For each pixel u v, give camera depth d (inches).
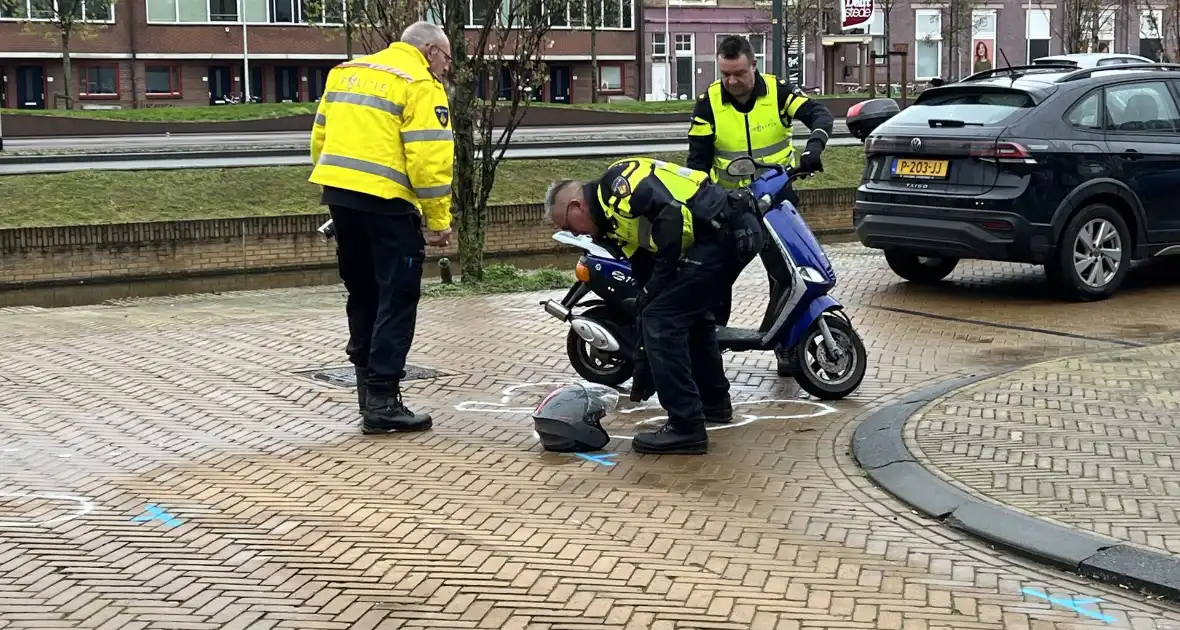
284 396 298.7
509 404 293.0
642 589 182.1
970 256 407.8
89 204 793.6
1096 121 413.1
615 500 222.5
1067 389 283.4
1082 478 222.5
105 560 193.2
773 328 288.7
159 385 309.6
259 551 197.3
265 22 2038.6
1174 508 206.4
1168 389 281.0
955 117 414.0
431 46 263.9
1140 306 406.0
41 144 1142.3
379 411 266.2
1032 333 366.0
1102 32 1916.8
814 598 178.9
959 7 2074.3
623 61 2246.6
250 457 249.0
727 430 270.4
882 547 199.5
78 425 272.5
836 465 243.8
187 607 175.5
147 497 223.6
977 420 260.2
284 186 854.5
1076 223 406.0
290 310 451.2
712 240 246.4
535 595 179.9
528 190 885.8
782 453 252.2
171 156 949.8
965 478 224.2
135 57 1962.4
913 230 414.9
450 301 448.5
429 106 256.5
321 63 2108.8
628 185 243.6
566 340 352.5
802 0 1731.1
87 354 346.6
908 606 176.2
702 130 315.0
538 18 498.9
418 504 220.2
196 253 757.3
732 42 305.6
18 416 279.7
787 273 285.7
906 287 454.6
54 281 730.2
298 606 176.1
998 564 192.4
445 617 172.4
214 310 454.3
